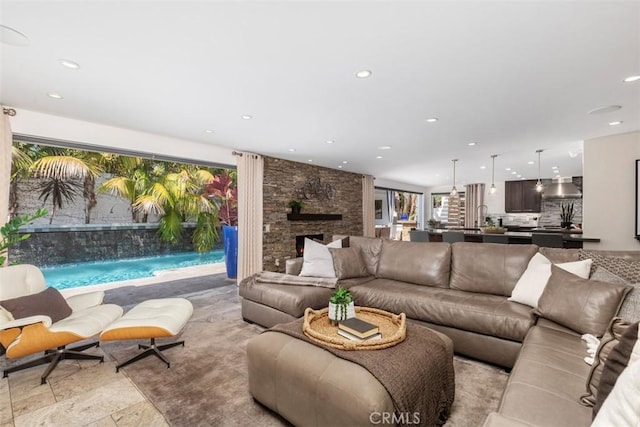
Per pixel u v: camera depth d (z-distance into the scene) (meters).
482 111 3.15
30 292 2.39
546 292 2.06
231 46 1.94
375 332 1.74
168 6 1.55
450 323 2.40
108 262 6.54
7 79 2.41
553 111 3.13
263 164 5.45
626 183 4.00
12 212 5.29
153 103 2.93
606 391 0.96
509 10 1.59
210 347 2.59
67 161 5.80
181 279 5.45
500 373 2.14
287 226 5.90
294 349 1.64
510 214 9.20
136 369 2.21
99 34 1.80
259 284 3.13
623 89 2.59
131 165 6.83
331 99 2.83
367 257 3.68
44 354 2.42
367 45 1.93
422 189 10.86
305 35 1.82
